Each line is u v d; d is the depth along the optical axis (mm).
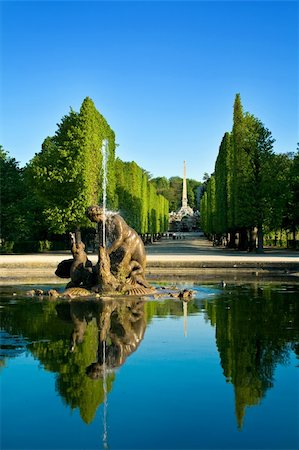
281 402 6016
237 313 12258
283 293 16359
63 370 7301
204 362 7695
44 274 24047
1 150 45062
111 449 4859
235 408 5832
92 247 48562
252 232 44688
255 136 42031
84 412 5719
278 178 42250
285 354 8156
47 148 61344
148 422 5473
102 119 43844
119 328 10352
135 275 16547
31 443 5012
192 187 191375
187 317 11688
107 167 46094
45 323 10992
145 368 7387
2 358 7930
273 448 4883
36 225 49781
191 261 25797
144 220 74562
